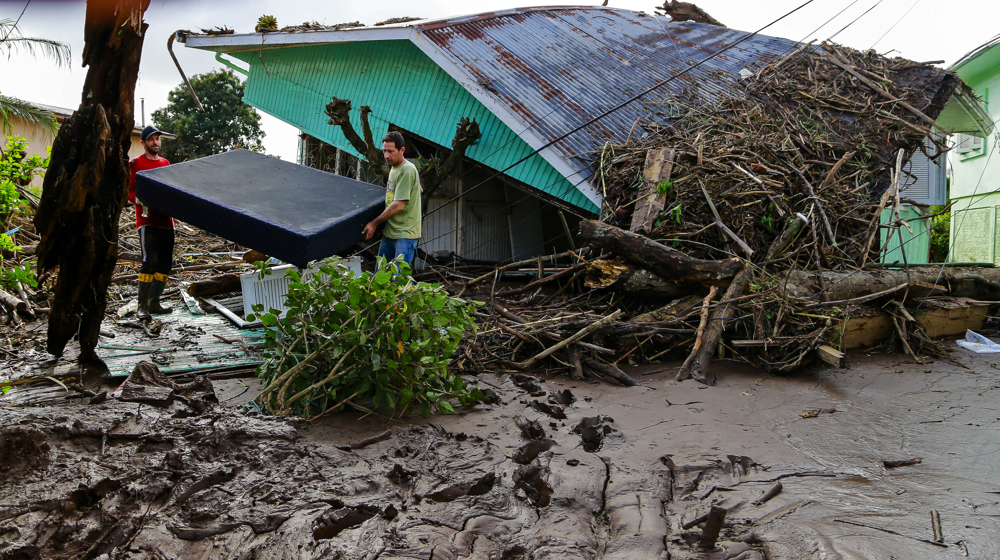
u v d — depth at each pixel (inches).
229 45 434.0
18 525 104.3
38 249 173.5
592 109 374.0
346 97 454.9
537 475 133.0
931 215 306.0
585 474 134.1
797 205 301.6
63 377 186.2
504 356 238.2
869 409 189.0
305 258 208.2
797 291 259.8
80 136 166.2
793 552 103.7
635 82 420.8
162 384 176.4
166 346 227.3
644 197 295.1
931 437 163.3
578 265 285.1
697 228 281.7
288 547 102.4
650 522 114.9
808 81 416.8
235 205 224.5
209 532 106.5
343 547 102.9
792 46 484.4
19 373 191.3
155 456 130.4
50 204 168.7
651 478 133.7
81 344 187.2
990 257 596.1
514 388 205.5
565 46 458.9
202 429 141.9
